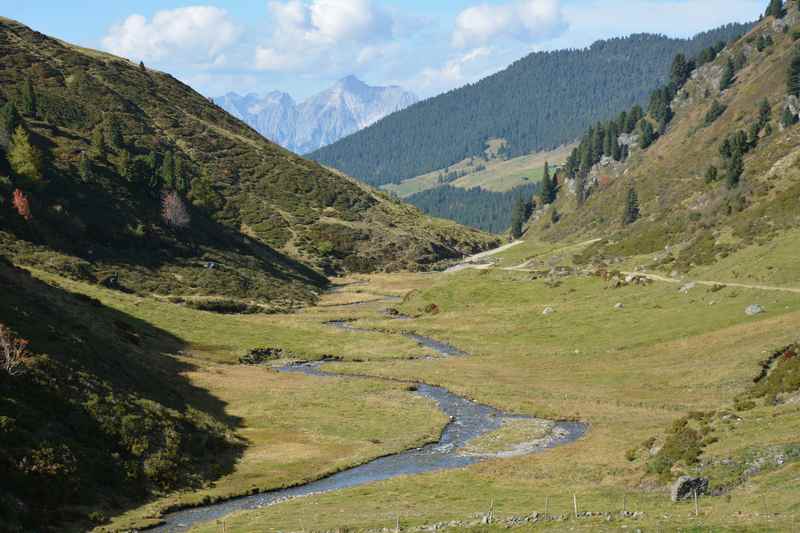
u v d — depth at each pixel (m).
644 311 108.25
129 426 54.00
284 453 61.12
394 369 97.50
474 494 46.75
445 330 124.25
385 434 67.25
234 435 65.50
